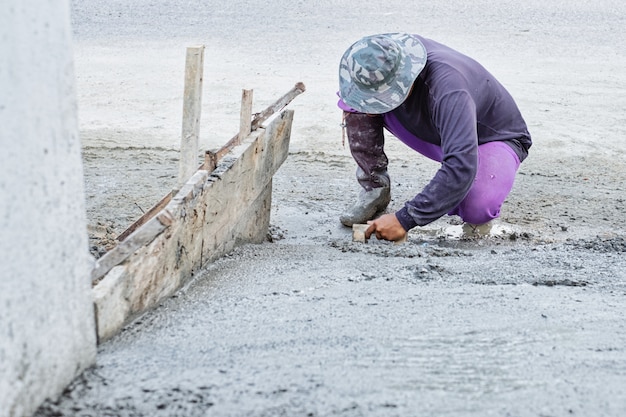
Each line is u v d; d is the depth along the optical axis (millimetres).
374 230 4023
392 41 3865
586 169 5910
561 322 2605
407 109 4094
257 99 7480
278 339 2436
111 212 4793
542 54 9562
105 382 2053
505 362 2234
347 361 2232
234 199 3559
